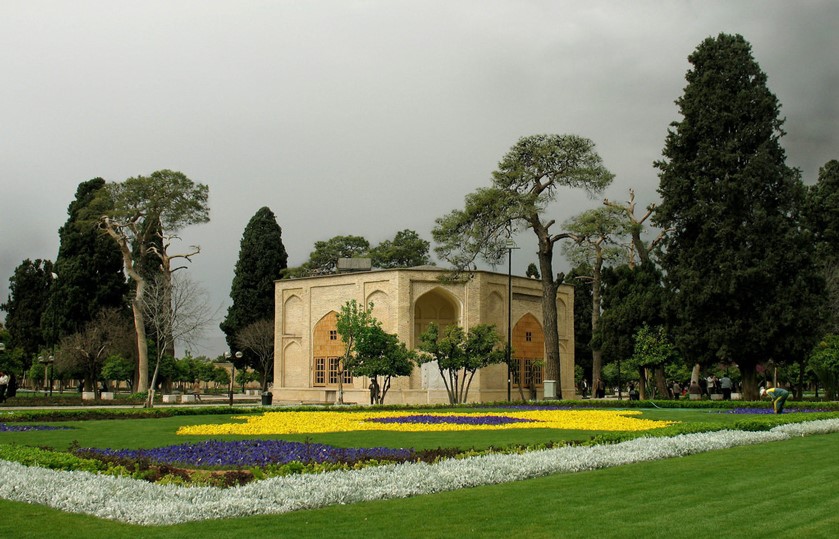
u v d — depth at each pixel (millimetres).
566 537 7785
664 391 45844
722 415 27578
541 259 42656
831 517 8570
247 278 65500
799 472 11820
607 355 45531
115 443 18781
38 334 65000
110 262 55844
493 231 42844
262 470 12102
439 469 11516
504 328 48750
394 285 46562
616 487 10555
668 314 39844
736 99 37594
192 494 9797
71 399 46781
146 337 57594
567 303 53438
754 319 36562
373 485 10359
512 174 42250
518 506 9273
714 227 37000
